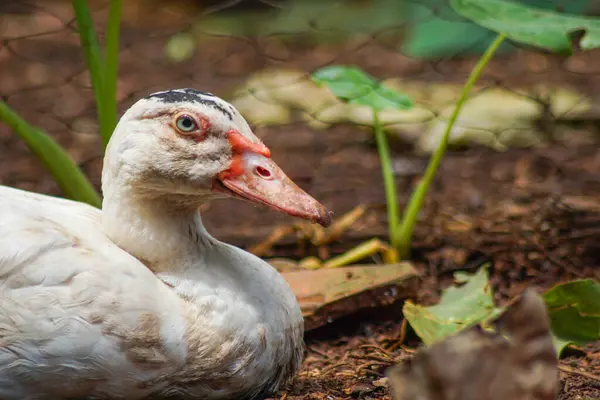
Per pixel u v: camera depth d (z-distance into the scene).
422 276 7.29
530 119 10.41
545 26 6.28
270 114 10.83
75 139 10.29
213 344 4.50
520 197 8.63
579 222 7.90
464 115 10.60
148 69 12.66
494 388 3.74
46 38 13.73
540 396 3.74
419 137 10.29
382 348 5.94
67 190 6.79
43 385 4.41
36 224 4.55
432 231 7.91
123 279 4.45
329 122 10.12
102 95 6.73
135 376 4.44
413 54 12.49
